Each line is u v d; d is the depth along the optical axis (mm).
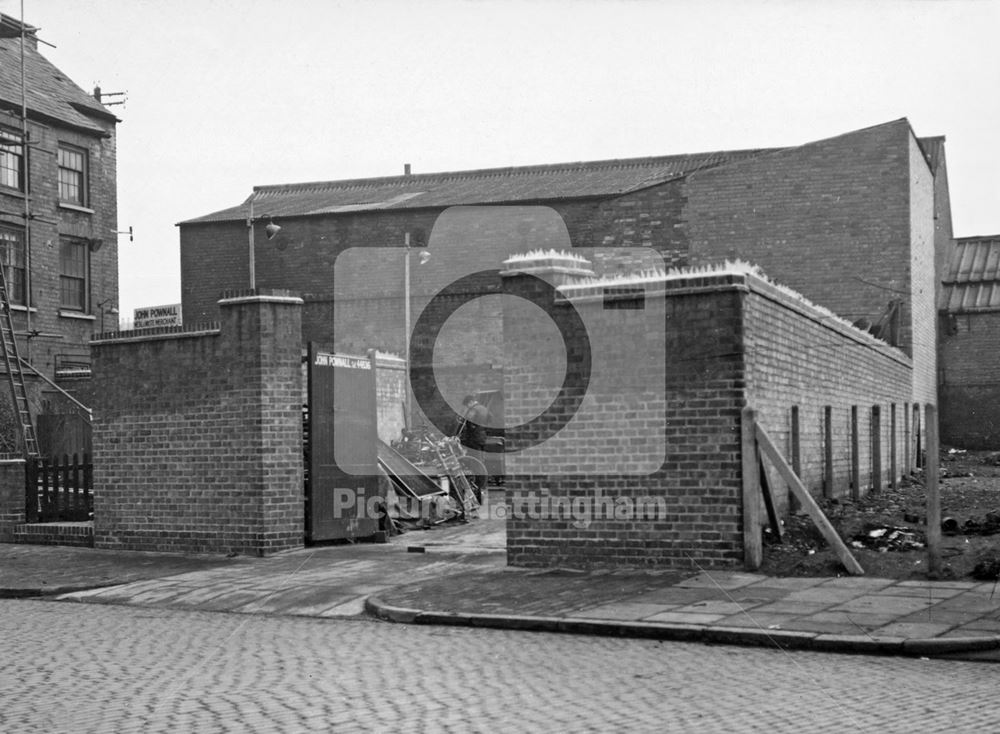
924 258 29297
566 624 10125
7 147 29469
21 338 29000
